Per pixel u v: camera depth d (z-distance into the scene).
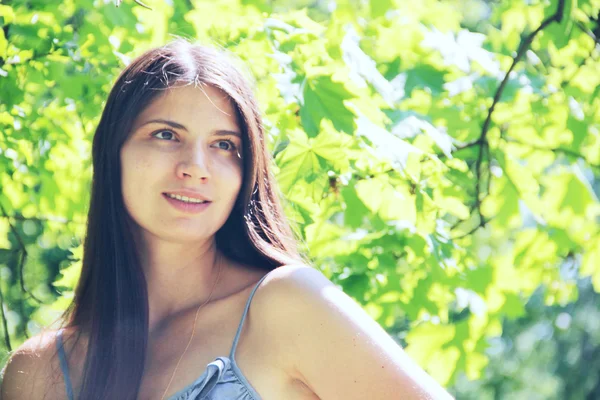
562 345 10.65
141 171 2.75
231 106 2.79
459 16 5.86
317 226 5.36
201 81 2.76
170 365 2.68
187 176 2.71
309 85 4.59
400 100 5.54
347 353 2.49
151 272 2.85
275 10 7.17
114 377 2.69
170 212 2.73
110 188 2.86
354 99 4.78
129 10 5.32
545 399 10.70
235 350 2.61
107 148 2.84
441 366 5.96
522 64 6.33
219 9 5.33
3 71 5.02
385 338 2.53
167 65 2.77
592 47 6.25
